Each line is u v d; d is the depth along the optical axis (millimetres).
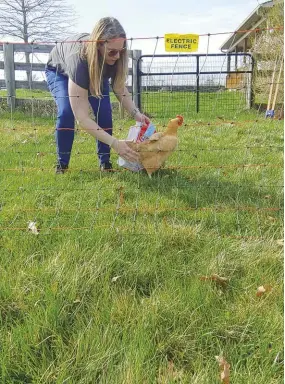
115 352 1865
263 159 4816
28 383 1774
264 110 9945
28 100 10188
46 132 6695
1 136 6406
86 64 3656
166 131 4031
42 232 2938
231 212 3281
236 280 2438
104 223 3084
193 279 2396
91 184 3951
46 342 1983
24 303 2213
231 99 9680
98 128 3754
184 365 1875
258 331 2039
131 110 4258
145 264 2543
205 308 2164
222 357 1859
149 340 1935
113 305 2162
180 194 3645
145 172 4180
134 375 1740
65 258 2547
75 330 2041
